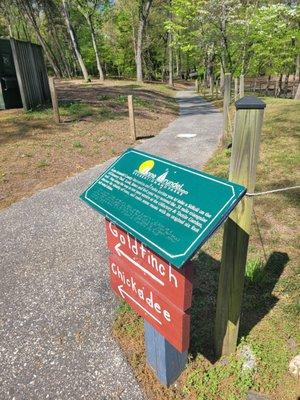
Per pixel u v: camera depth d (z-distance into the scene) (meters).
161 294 1.88
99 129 9.17
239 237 1.97
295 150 6.77
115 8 31.41
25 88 10.00
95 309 3.00
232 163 1.84
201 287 3.11
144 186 1.96
